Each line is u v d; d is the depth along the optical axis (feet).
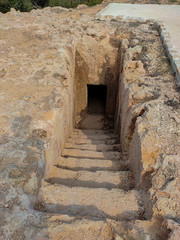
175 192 8.73
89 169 13.43
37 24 26.76
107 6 35.22
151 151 10.61
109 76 26.05
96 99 32.99
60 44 21.77
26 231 7.73
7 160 10.43
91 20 29.25
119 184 11.39
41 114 13.50
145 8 33.73
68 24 27.12
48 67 18.08
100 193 10.02
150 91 15.65
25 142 11.60
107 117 29.09
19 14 30.76
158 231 7.98
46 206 9.37
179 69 17.24
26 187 9.36
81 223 8.00
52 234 7.69
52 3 45.57
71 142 18.97
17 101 14.42
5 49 20.79
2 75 17.02
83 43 24.50
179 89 15.97
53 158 12.79
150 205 8.77
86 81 26.81
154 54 21.34
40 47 21.21
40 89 15.70
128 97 15.56
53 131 12.96
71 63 22.13
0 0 39.45
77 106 28.63
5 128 12.39
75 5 45.70
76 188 10.23
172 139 11.19
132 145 13.20
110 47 24.35
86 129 26.86
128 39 24.54
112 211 9.26
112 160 14.24
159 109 13.34
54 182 11.60
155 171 9.72
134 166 12.00
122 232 8.00
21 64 18.44
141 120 12.59
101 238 7.68
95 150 17.24
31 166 10.17
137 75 18.21
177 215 8.15
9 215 8.23
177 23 27.09
